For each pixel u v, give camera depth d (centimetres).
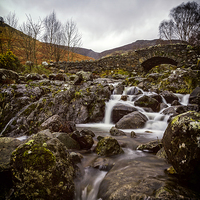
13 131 444
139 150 282
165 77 1005
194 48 1413
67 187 151
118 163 222
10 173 164
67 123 389
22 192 144
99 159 241
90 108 612
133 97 785
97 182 188
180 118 159
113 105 623
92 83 896
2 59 1050
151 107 643
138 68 1659
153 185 144
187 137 141
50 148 160
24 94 621
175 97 725
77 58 2933
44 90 705
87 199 167
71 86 834
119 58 1714
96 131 457
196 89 633
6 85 664
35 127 443
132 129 464
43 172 143
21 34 1773
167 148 163
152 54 1584
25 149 154
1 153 196
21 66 1306
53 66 1795
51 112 530
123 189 144
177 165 146
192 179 134
